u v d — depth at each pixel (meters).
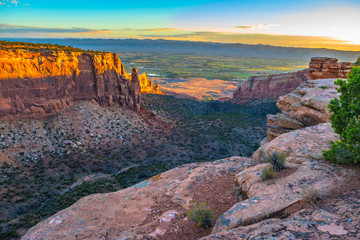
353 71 9.30
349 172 8.04
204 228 7.61
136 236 7.36
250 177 9.09
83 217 9.14
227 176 10.68
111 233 8.03
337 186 7.29
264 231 5.46
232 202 8.70
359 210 5.81
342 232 5.12
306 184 7.70
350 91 8.77
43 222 9.41
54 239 8.09
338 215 5.81
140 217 8.75
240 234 5.57
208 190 9.72
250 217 6.58
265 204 7.02
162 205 9.27
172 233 7.54
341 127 9.02
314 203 6.60
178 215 8.44
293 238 5.07
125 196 10.31
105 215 9.10
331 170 8.38
